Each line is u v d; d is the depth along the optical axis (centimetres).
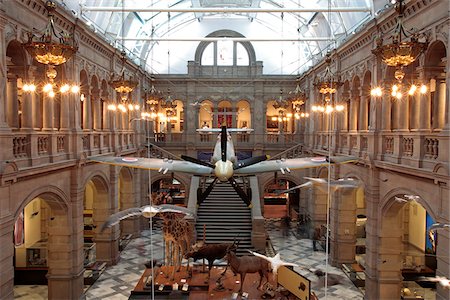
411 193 1262
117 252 1961
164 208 930
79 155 1515
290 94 2741
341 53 1967
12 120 1227
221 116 3222
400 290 1481
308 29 2681
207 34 3216
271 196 2989
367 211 1566
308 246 2184
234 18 3195
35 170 1177
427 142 1201
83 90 1702
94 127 1852
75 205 1516
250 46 3192
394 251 1477
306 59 3073
